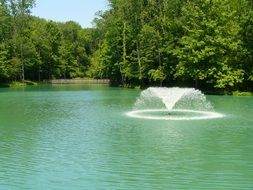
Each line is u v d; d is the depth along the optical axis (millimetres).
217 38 57344
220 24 58438
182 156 18734
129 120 29938
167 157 18531
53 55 107750
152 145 21062
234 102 44562
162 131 25141
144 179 15234
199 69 58906
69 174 15812
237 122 28859
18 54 94125
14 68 90250
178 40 66125
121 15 77250
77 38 131250
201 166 17047
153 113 34062
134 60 75438
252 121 29312
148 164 17312
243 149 20219
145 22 73188
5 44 89250
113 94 58188
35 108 38875
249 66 58344
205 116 32031
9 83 89000
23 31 97500
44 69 105875
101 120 29938
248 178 15438
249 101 45844
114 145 21031
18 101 46875
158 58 70062
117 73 85000
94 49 131250
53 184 14609
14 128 26422
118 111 35750
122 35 79875
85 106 40562
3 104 43125
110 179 15211
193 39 58500
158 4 71500
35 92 64188
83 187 14281
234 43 57125
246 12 58281
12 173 15969
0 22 89438
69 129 26000
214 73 58188
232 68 58062
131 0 73875
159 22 69250
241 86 59469
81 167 16797
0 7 91625
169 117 31484
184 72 60188
